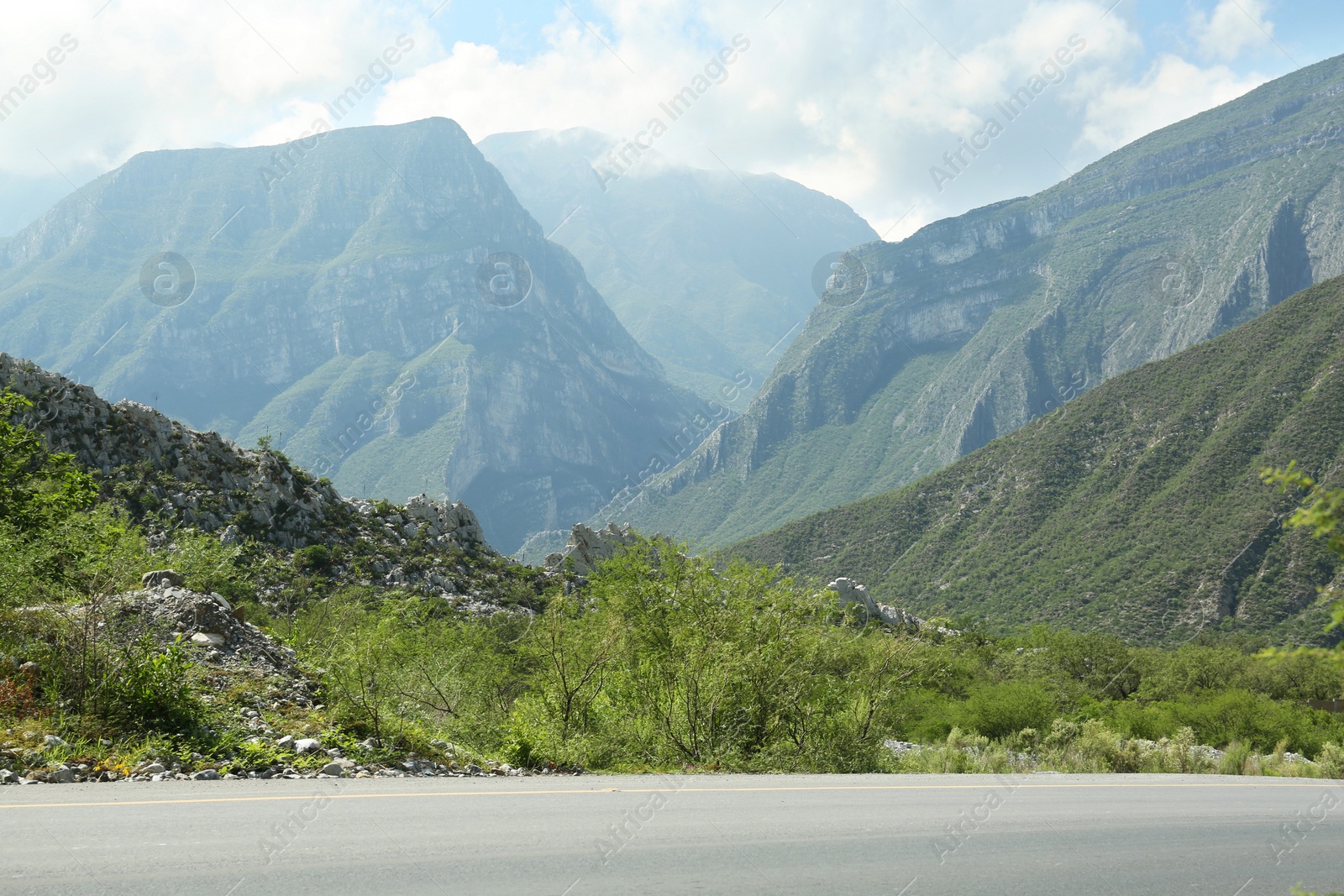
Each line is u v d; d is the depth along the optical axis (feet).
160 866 17.24
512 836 21.67
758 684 50.06
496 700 53.57
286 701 40.98
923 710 102.22
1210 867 23.50
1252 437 426.92
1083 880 21.17
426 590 170.91
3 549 39.47
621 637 50.08
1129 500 455.63
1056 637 219.82
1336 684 163.32
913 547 529.86
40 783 25.76
